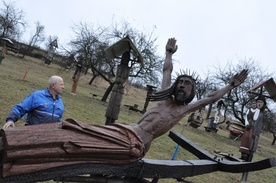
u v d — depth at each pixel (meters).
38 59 49.50
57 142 2.50
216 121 25.70
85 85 34.50
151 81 24.28
